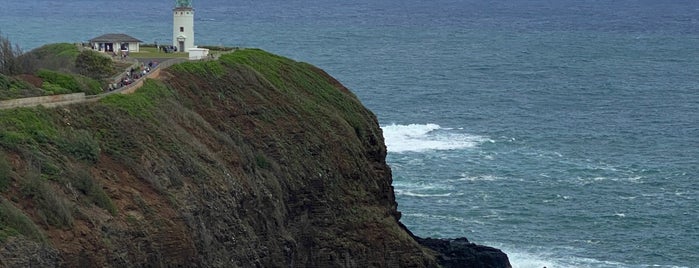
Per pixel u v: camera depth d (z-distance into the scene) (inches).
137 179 2896.2
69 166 2728.8
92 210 2637.8
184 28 4623.5
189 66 3777.1
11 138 2682.1
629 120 7303.2
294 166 3565.5
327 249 3543.3
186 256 2780.5
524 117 7372.1
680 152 6210.6
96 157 2854.3
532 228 4608.8
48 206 2524.6
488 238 4451.3
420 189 5182.1
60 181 2650.1
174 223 2802.7
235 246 3063.5
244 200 3230.8
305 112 3828.7
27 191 2524.6
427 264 3666.3
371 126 4224.9
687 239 4520.2
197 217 2923.2
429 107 7731.3
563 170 5669.3
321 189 3592.5
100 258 2522.1
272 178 3444.9
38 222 2481.5
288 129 3681.1
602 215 4810.5
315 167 3617.1
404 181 5324.8
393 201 4104.3
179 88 3619.6
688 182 5467.5
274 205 3368.6
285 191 3486.7
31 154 2672.2
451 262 3850.9
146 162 2974.9
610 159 5974.4
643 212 4874.5
